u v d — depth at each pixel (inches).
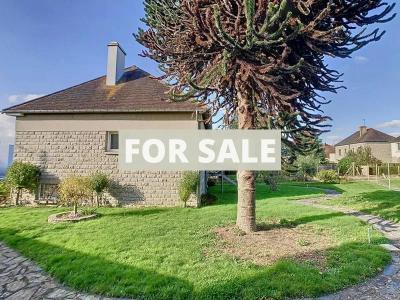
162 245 230.2
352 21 243.1
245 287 156.3
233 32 214.2
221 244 230.7
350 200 496.1
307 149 261.7
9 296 173.2
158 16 273.4
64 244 243.4
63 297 163.9
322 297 149.9
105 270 185.9
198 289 156.3
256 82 224.4
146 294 155.8
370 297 149.9
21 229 300.7
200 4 225.1
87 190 404.8
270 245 226.4
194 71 274.7
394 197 518.9
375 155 1684.3
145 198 452.4
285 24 188.9
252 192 267.9
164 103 466.3
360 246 221.3
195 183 435.5
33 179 455.8
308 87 266.7
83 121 474.3
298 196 581.3
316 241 236.7
